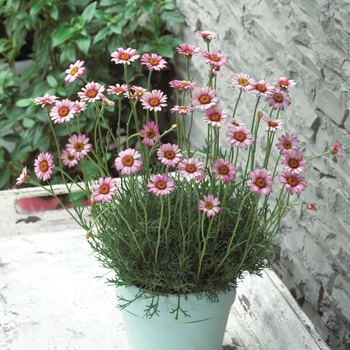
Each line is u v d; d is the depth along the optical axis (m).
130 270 1.36
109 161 2.69
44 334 1.58
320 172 1.74
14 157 2.68
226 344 1.59
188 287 1.36
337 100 1.63
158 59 1.35
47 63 2.73
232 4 2.07
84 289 1.69
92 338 1.57
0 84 2.58
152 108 1.31
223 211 1.36
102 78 2.57
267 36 1.89
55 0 2.57
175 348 1.44
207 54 1.34
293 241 1.89
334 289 1.74
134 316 1.42
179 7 2.52
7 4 2.61
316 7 1.65
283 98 1.33
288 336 1.55
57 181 2.62
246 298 1.68
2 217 2.13
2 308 1.63
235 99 2.14
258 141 2.00
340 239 1.69
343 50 1.60
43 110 2.49
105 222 1.37
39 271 1.73
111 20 2.46
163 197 1.38
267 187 1.27
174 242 1.36
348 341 1.73
